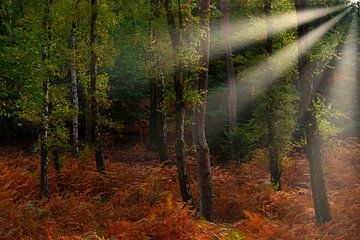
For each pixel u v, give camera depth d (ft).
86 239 29.71
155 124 79.56
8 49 32.60
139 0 66.33
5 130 95.09
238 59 53.98
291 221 38.01
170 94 39.68
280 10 50.01
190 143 78.28
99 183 53.72
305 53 32.04
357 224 30.83
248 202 43.55
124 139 87.81
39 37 39.17
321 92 75.97
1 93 33.42
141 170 59.93
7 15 39.55
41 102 43.65
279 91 48.52
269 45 50.31
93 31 56.03
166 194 47.73
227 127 74.13
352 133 74.74
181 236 29.96
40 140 48.37
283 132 49.16
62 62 52.13
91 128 74.38
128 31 83.66
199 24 38.06
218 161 70.79
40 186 48.47
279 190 49.14
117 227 32.94
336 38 43.78
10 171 59.88
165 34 42.39
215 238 31.04
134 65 84.17
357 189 40.98
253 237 32.42
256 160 60.08
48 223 36.68
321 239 29.63
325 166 55.47
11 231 33.40
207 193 38.83
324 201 32.40
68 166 61.87
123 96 87.56
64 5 54.24
